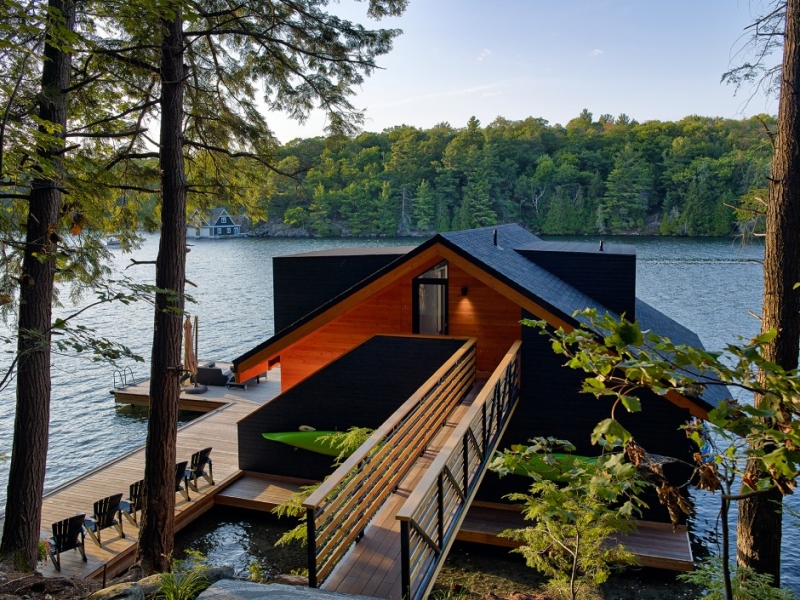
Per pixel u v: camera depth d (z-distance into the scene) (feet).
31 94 24.79
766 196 29.45
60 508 34.65
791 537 36.60
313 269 43.06
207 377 62.69
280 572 31.09
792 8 22.76
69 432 55.98
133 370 80.18
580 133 281.74
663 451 32.60
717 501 40.78
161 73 28.89
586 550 22.50
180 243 29.43
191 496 36.24
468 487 23.31
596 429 8.69
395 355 36.83
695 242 207.82
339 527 17.94
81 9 25.32
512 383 33.22
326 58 33.40
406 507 15.96
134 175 34.71
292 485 38.47
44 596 16.98
